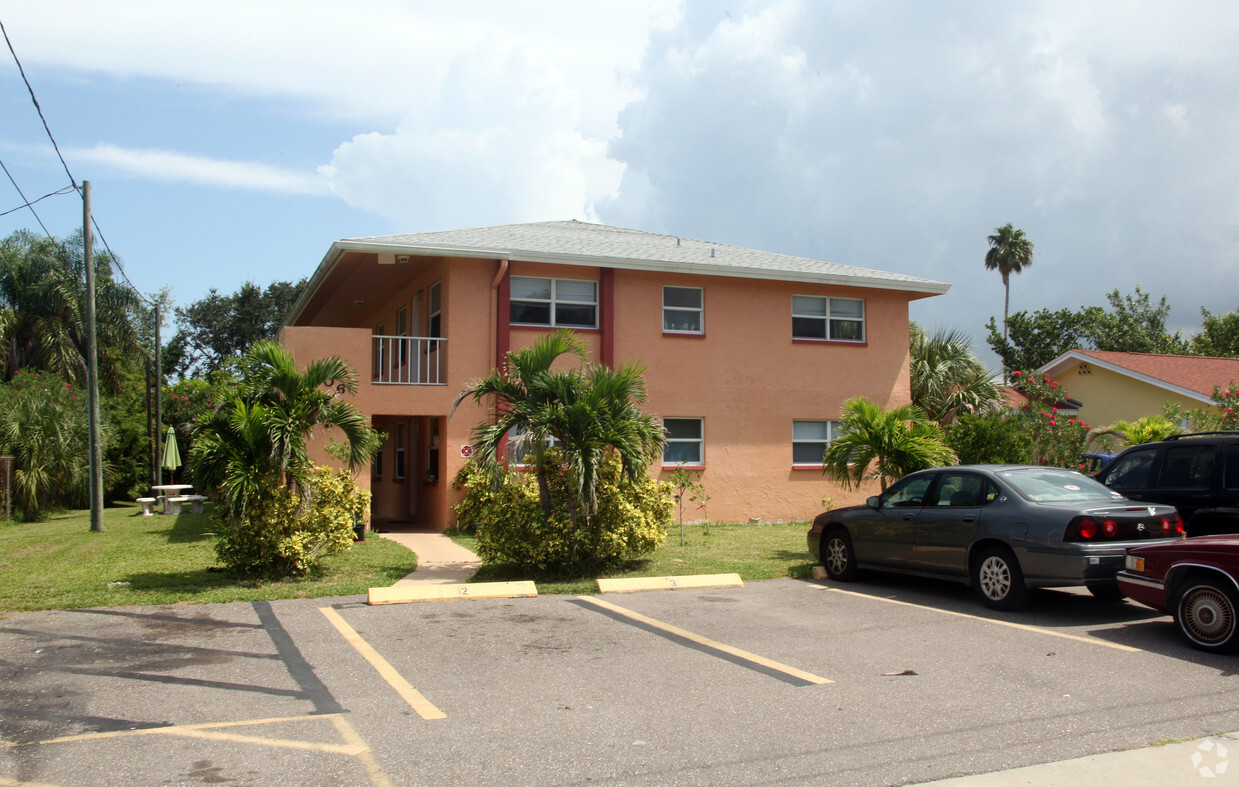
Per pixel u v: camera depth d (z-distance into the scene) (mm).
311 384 10445
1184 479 10086
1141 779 4363
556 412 10570
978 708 5531
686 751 4762
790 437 18797
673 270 17469
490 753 4719
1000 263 51875
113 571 10945
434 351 17453
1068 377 25875
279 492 10102
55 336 29781
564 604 9180
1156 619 8344
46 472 21328
